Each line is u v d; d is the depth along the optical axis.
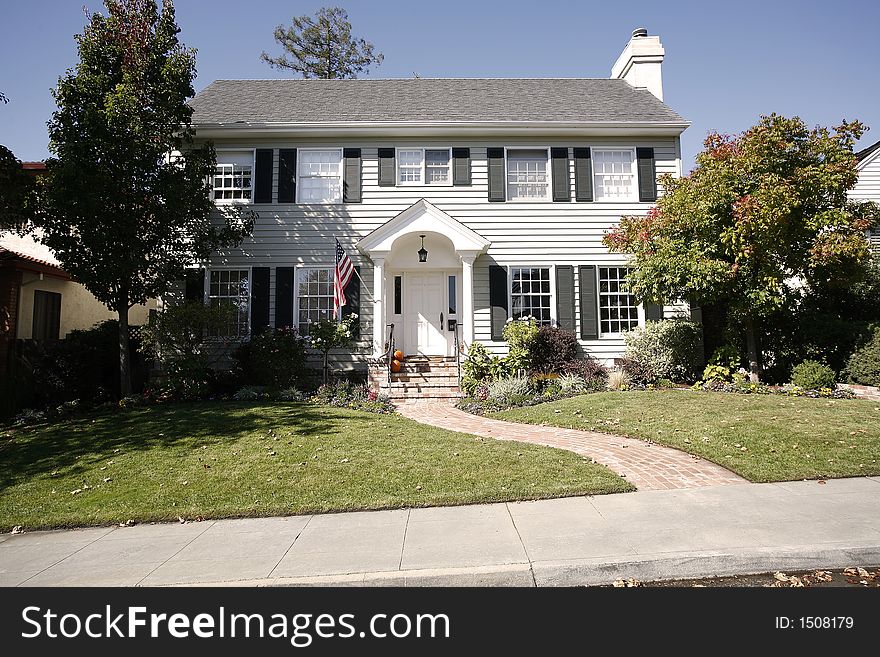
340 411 10.66
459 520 5.36
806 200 10.55
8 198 11.08
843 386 11.09
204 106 16.06
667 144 15.20
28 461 8.04
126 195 11.87
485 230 14.94
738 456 7.07
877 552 4.37
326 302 14.68
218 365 14.11
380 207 14.92
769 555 4.33
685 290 11.43
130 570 4.52
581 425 9.36
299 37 30.20
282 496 6.24
